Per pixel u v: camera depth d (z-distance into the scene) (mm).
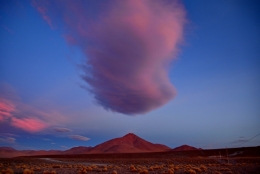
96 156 134125
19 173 24391
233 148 108312
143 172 24688
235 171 26188
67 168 34469
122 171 28531
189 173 24859
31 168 31109
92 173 25766
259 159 58219
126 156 124562
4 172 23141
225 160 62500
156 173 25172
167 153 122625
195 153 112188
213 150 112812
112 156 128000
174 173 25234
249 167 31141
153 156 117000
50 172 23781
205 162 62719
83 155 141875
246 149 99312
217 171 25953
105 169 29750
